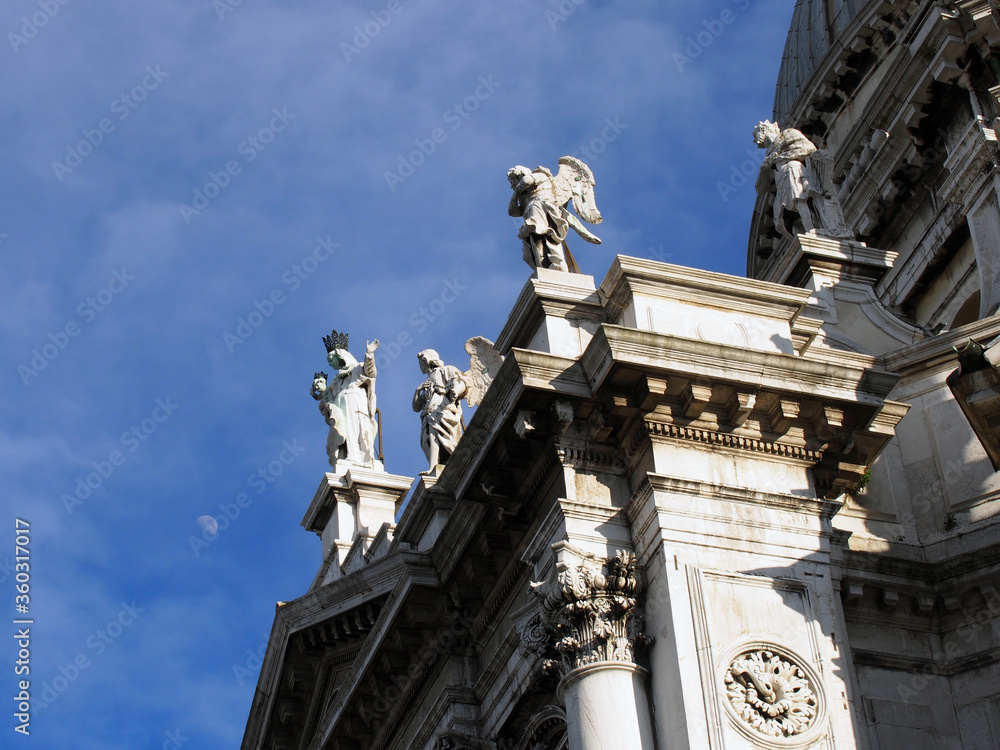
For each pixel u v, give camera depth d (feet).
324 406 137.49
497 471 96.48
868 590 93.91
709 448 91.66
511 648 101.04
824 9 165.48
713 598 87.20
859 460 94.32
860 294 114.52
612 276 95.14
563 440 92.27
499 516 98.27
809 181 122.52
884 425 94.63
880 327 112.78
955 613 94.79
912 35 142.92
